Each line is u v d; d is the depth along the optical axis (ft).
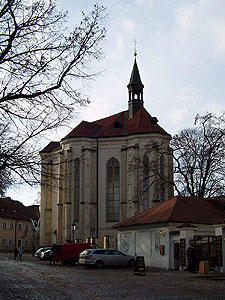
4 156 47.96
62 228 225.76
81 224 218.59
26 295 57.88
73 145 228.02
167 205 137.59
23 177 49.39
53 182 57.98
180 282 80.79
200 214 131.13
